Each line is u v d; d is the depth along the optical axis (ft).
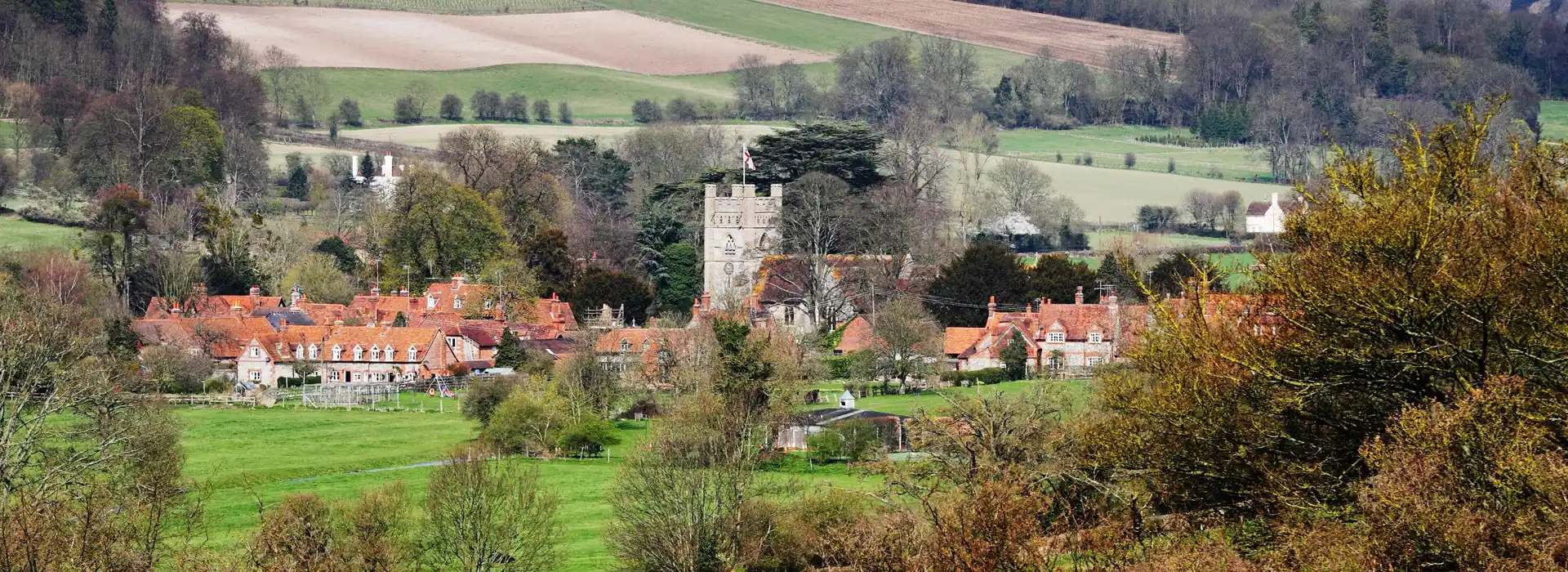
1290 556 615.98
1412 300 644.27
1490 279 631.56
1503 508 581.12
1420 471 587.68
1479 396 599.57
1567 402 618.03
